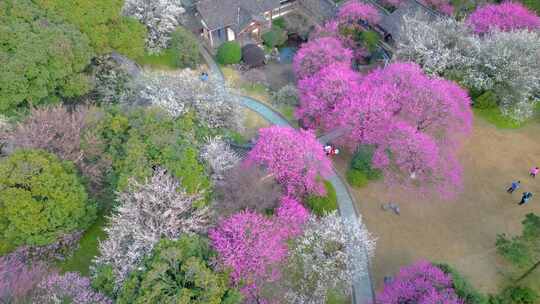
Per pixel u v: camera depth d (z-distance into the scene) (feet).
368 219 115.24
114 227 89.97
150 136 102.47
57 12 127.24
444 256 106.93
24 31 115.65
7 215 86.38
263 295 92.99
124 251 88.07
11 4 118.93
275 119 148.05
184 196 93.30
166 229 88.94
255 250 86.79
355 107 119.96
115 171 103.04
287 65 184.14
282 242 95.81
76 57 124.47
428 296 81.61
